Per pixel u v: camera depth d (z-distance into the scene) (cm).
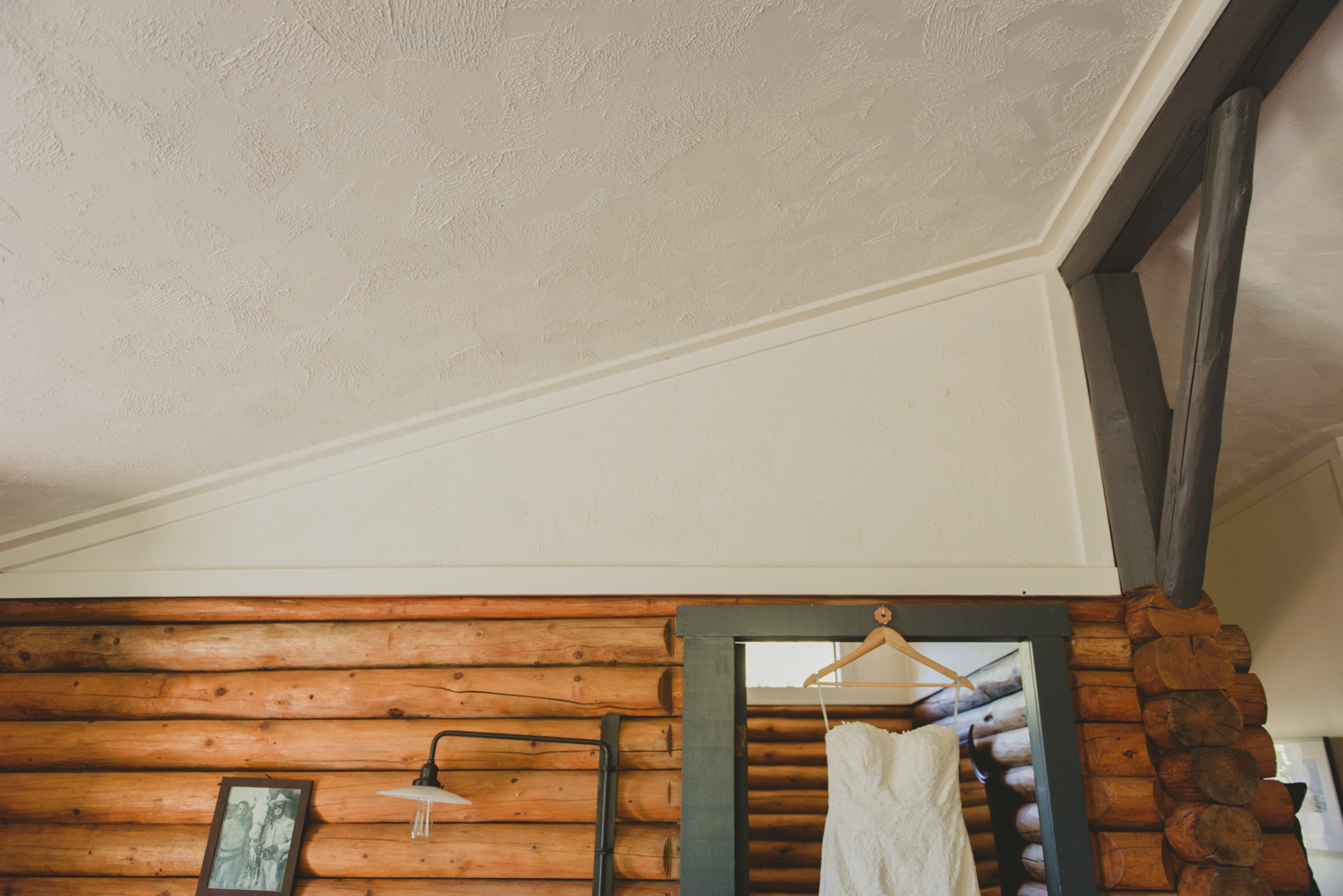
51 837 301
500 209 253
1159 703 291
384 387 321
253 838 294
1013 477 337
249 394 303
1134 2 234
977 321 362
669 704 306
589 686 307
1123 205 307
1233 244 249
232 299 259
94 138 198
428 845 291
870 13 218
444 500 341
